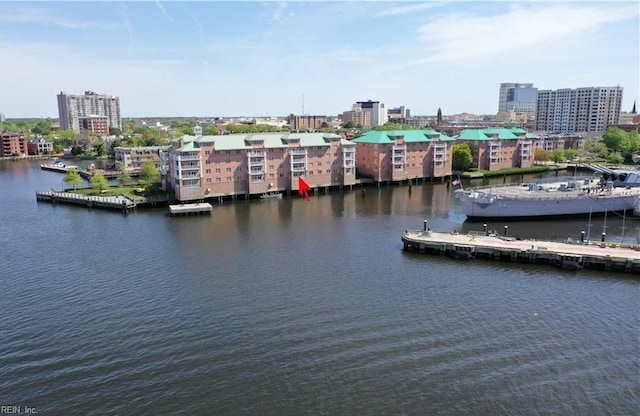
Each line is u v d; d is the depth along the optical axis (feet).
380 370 198.29
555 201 458.09
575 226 440.04
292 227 441.68
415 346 216.13
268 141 613.93
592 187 509.76
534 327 232.73
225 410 175.83
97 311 253.44
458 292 276.41
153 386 189.16
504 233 416.46
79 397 182.91
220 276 304.50
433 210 523.29
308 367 200.85
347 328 233.14
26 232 426.10
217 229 434.30
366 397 182.09
